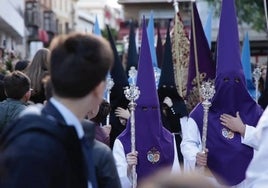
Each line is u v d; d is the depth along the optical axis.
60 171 2.01
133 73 6.33
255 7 20.78
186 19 19.09
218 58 4.95
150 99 4.91
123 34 36.22
